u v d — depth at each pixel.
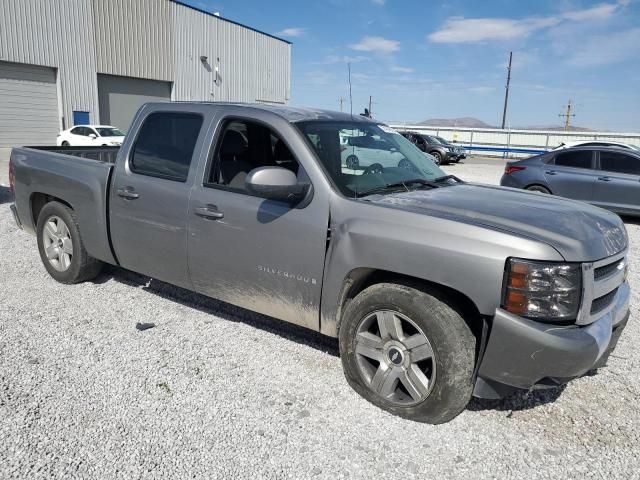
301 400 3.23
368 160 3.73
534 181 10.84
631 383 3.58
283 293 3.48
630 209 10.00
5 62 24.20
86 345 3.85
